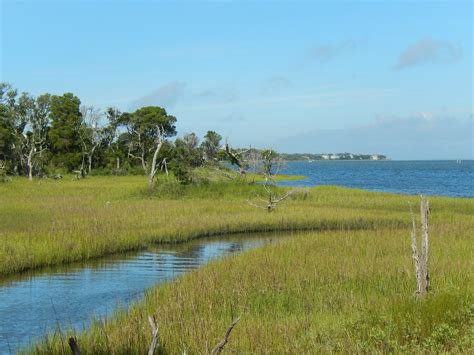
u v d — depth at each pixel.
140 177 80.38
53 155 87.12
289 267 16.30
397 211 35.97
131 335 9.82
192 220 29.11
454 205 40.00
